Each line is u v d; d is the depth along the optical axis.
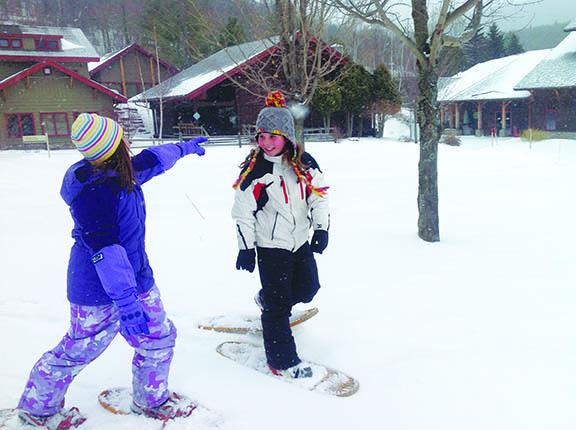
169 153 2.55
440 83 40.19
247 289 4.64
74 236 2.28
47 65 29.16
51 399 2.38
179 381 2.95
